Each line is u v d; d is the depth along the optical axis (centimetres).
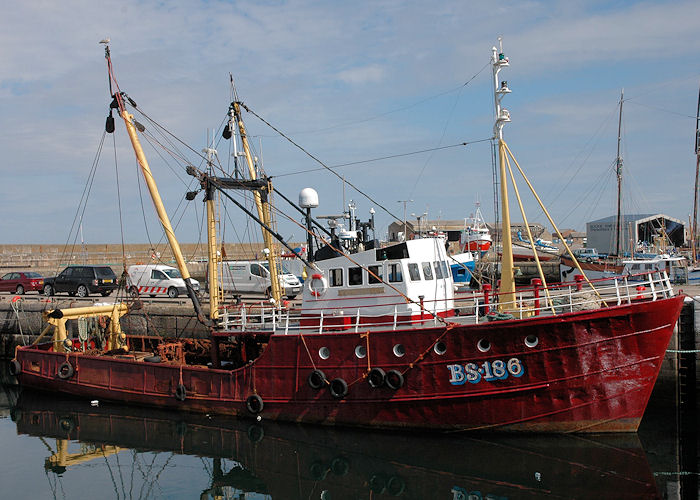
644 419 1773
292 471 1461
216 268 1948
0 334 3036
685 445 1531
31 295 3650
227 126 2098
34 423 1902
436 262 1752
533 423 1516
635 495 1263
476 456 1480
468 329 1500
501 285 1752
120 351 2269
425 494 1315
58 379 2156
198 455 1585
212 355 1934
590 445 1500
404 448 1541
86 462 1565
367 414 1638
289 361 1706
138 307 2362
